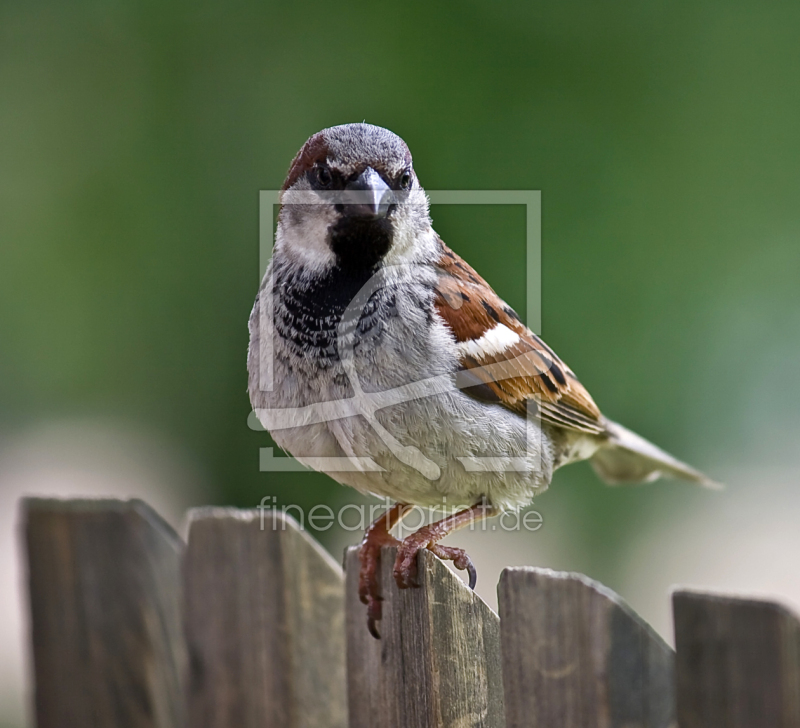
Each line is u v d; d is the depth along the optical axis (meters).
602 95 11.12
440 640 3.97
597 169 11.00
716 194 11.04
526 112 11.12
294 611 4.25
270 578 4.28
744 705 2.83
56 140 12.35
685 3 11.20
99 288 12.20
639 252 10.90
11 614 11.52
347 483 5.77
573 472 10.92
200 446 11.65
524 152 11.05
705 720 2.89
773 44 11.09
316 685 4.29
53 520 4.59
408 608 4.09
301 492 10.91
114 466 12.51
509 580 3.43
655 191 10.99
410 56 11.40
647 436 10.78
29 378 12.80
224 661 4.38
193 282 11.77
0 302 12.47
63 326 12.45
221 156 11.81
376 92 11.36
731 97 11.10
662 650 3.10
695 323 10.89
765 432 11.08
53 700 4.61
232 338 11.59
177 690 4.46
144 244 11.96
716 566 10.75
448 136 11.16
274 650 4.27
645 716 3.11
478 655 3.91
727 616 2.87
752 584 10.45
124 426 12.33
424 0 11.48
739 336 10.96
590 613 3.22
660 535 11.06
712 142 11.08
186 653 4.44
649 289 10.86
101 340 12.23
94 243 12.15
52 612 4.60
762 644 2.80
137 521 4.51
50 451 13.11
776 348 10.90
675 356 10.80
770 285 10.88
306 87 11.62
